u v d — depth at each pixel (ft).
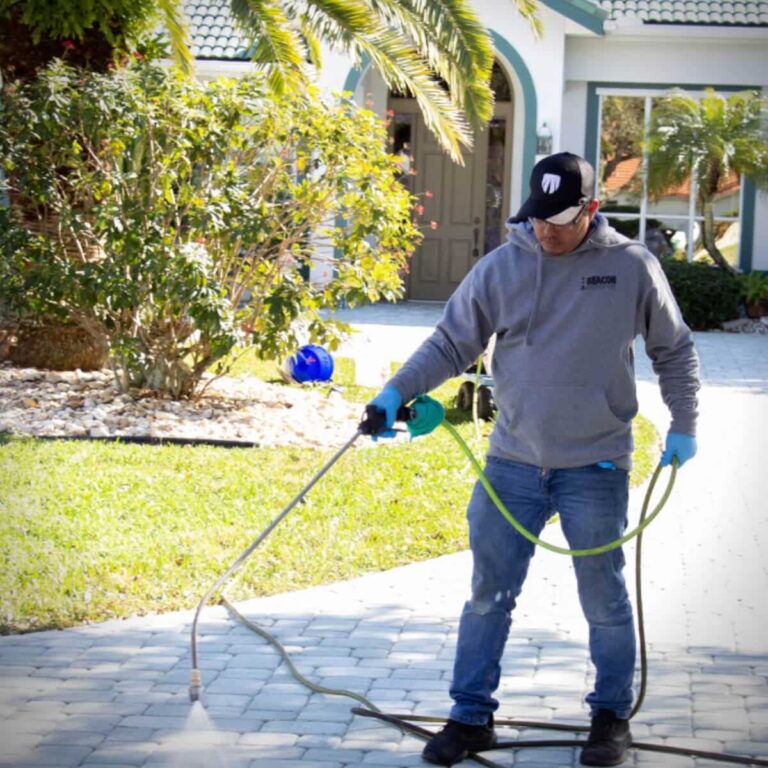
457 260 70.74
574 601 21.50
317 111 34.91
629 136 68.59
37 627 19.69
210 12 65.62
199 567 22.40
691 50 67.92
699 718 16.57
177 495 26.68
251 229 33.45
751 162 63.52
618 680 15.21
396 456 31.07
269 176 35.19
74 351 39.47
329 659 18.62
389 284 36.09
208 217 32.96
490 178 70.28
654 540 25.77
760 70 67.82
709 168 64.64
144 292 33.68
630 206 69.41
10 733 15.87
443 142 41.88
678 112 64.39
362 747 15.62
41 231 35.91
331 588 21.97
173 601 20.98
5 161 33.53
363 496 27.35
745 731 16.12
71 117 32.96
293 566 22.85
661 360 15.52
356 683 17.72
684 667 18.52
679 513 27.89
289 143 34.91
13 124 33.55
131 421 33.06
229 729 16.10
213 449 30.91
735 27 65.67
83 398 35.47
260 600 21.21
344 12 38.68
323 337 35.78
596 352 14.75
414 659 18.69
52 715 16.46
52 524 24.12
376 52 39.55
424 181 70.38
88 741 15.66
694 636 19.95
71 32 38.04
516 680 17.90
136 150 33.47
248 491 27.22
